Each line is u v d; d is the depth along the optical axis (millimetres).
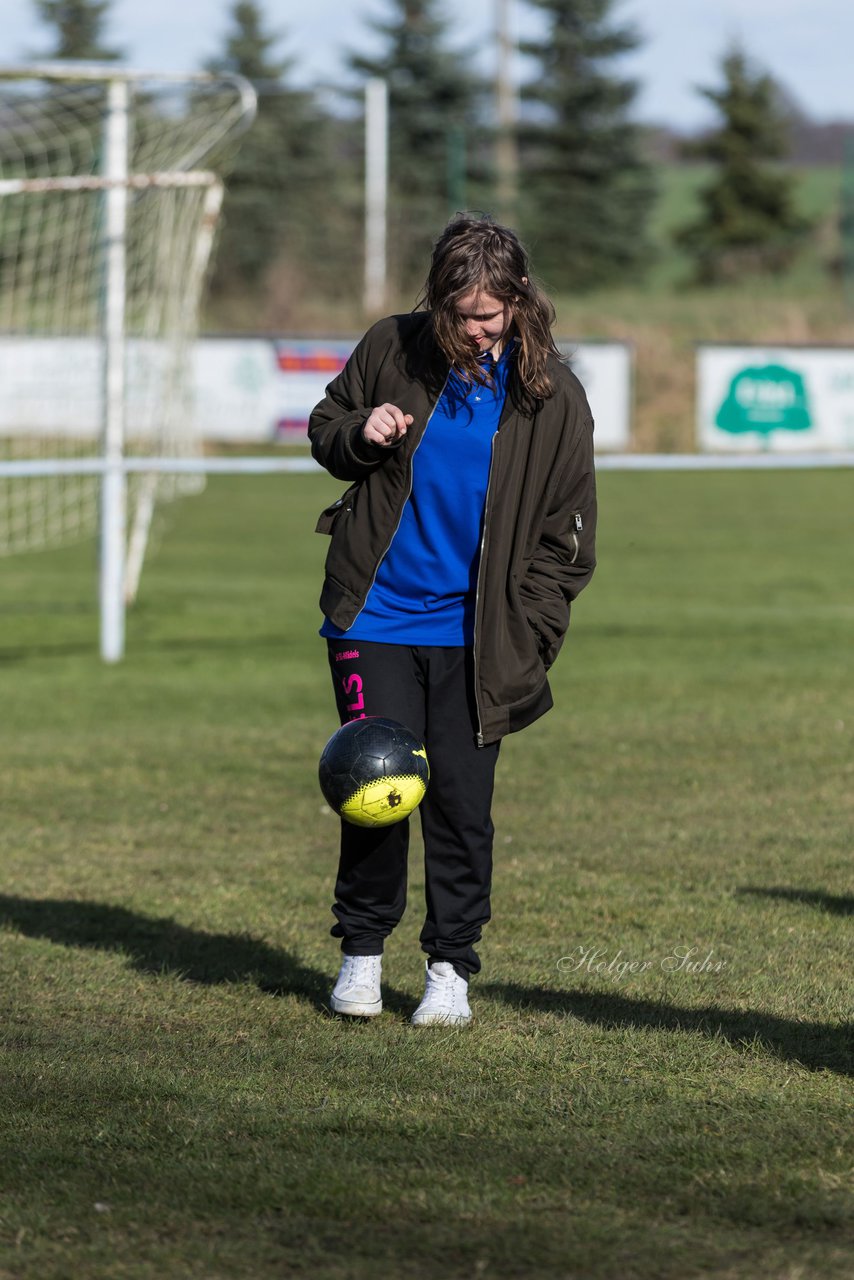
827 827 17375
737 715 24438
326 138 120188
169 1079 9773
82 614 36469
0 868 15727
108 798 19031
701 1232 7547
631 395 79500
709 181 133000
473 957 10984
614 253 124500
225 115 31578
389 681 10484
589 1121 9000
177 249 35469
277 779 20156
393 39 127062
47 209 44812
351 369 10453
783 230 131750
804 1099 9328
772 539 52438
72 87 31969
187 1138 8781
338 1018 11078
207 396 69062
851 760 21172
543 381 9969
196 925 13711
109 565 29484
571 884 14922
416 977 12219
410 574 10414
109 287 28516
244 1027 10922
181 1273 7207
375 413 9789
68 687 26938
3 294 46500
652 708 25031
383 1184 8094
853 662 29594
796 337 95375
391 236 107062
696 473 76938
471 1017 10984
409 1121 9008
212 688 26984
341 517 10539
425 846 10820
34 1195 8039
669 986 11750
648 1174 8219
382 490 10281
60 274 45906
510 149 124500
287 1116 9125
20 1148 8648
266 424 69938
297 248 110000
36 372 55750
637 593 39781
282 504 63406
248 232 111125
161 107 33000
